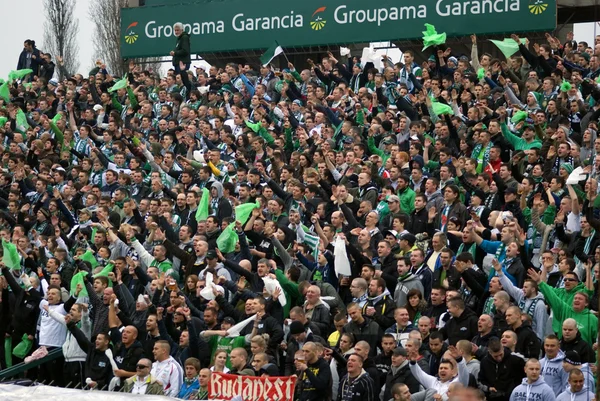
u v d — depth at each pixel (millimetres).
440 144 51469
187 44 72625
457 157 51500
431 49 72938
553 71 59688
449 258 38500
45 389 21984
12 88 77625
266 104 64312
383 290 37625
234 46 77562
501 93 58094
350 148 52812
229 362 37750
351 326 36812
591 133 46562
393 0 72812
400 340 35469
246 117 62844
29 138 67375
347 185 49875
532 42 71438
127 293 42156
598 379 22172
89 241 50781
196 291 42062
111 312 41031
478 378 33188
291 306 40594
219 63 80688
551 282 38125
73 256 49531
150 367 37094
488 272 38781
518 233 37875
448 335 35594
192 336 38281
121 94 72500
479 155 50031
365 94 60594
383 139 54875
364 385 33562
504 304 34875
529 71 61844
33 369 43781
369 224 43281
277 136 59812
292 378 31297
